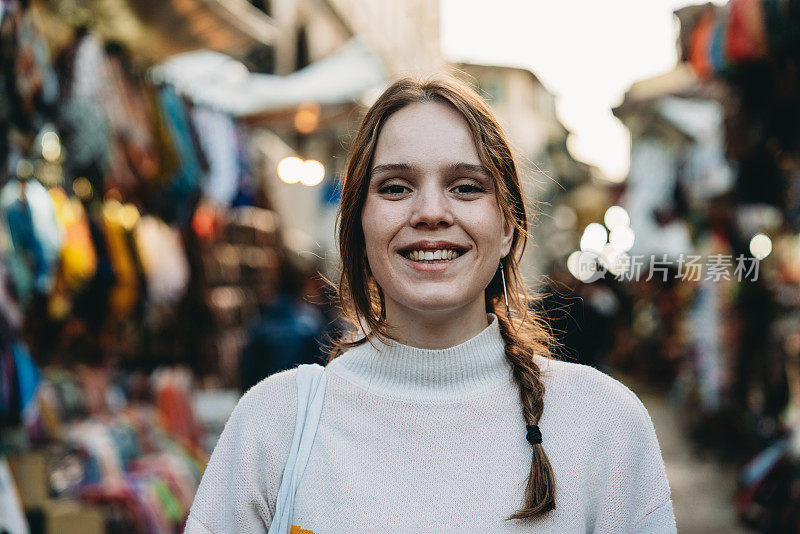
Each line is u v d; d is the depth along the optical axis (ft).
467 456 4.77
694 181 20.83
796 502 15.37
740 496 17.98
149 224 15.17
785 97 13.24
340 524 4.67
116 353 14.98
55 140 11.99
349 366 5.16
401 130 4.86
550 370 5.10
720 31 12.61
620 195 26.68
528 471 4.73
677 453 24.77
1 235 10.13
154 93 14.02
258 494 5.02
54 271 11.22
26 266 10.65
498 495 4.67
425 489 4.71
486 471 4.73
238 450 5.10
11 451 10.27
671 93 19.48
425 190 4.78
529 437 4.74
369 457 4.83
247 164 17.48
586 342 16.90
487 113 5.01
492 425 4.86
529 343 5.39
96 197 13.41
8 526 9.36
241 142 17.26
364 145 5.01
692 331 28.68
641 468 4.94
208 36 13.21
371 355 5.12
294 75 17.19
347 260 5.25
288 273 16.55
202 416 16.85
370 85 17.02
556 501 4.67
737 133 14.74
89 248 12.69
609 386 5.05
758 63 12.82
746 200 15.66
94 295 13.43
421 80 5.04
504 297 5.59
